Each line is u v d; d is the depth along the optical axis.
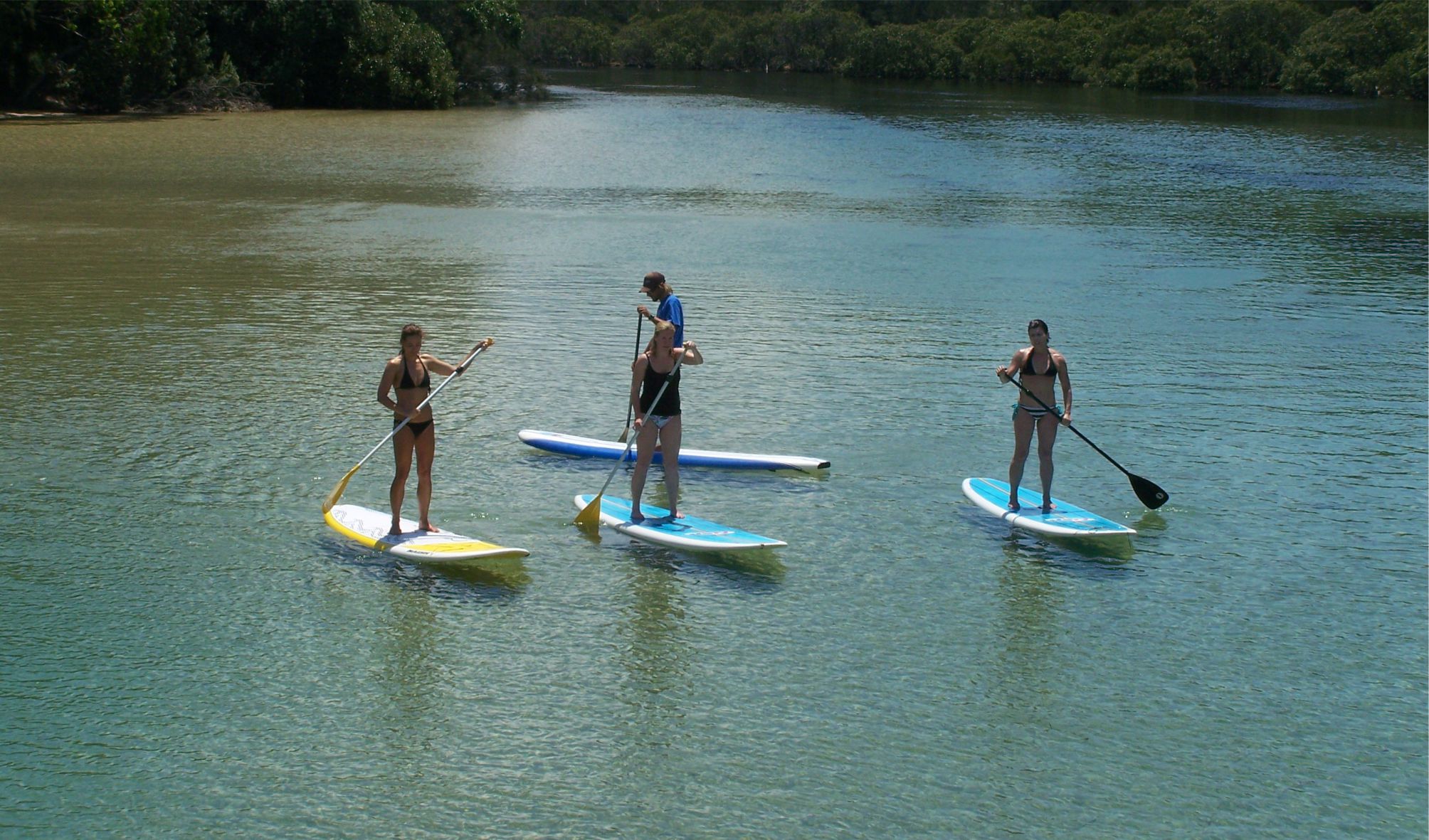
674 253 22.75
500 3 65.81
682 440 11.86
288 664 7.56
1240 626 8.28
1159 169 38.97
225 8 54.91
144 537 9.32
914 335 16.34
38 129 42.81
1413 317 17.86
